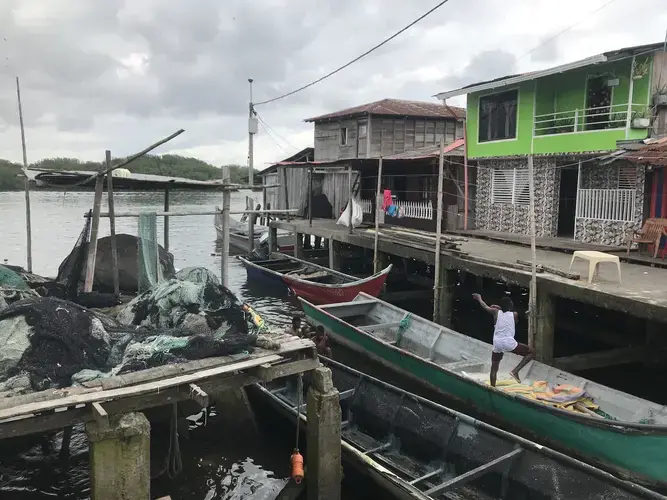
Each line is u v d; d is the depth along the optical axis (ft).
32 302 23.93
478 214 67.46
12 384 20.45
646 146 41.45
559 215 59.93
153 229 35.65
